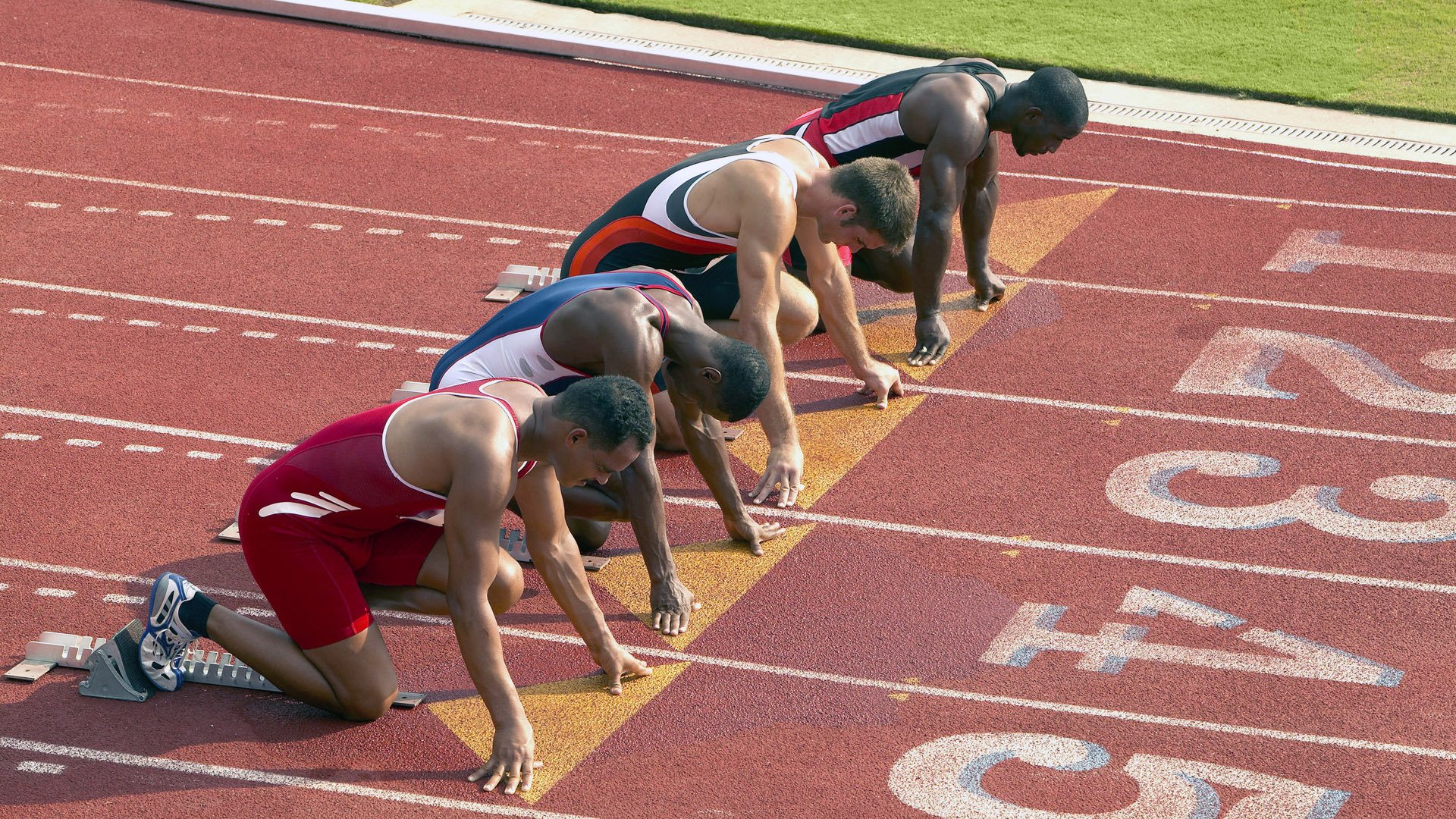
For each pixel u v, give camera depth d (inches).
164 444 1008.2
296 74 1685.5
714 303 965.2
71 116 1560.0
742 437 1033.5
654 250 919.7
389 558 737.0
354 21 1833.2
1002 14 1871.3
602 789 716.0
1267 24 1845.5
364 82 1670.8
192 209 1366.9
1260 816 698.2
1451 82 1672.0
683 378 765.9
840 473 989.2
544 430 662.5
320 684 737.0
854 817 698.2
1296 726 759.7
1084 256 1300.4
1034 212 1387.8
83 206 1365.7
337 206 1376.7
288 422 1036.5
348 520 703.1
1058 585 875.4
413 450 671.1
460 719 764.6
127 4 1888.5
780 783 721.6
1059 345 1155.9
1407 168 1481.3
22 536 905.5
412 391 1054.4
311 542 703.7
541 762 733.9
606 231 932.0
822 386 1098.1
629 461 660.1
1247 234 1343.5
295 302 1206.3
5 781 713.6
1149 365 1126.4
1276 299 1227.2
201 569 879.7
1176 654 815.7
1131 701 780.0
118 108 1583.4
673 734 754.2
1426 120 1589.6
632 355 743.1
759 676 799.1
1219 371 1116.5
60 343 1135.6
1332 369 1119.0
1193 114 1605.6
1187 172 1470.2
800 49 1758.1
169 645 765.9
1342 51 1761.8
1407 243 1326.3
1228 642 825.5
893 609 854.5
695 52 1744.6
